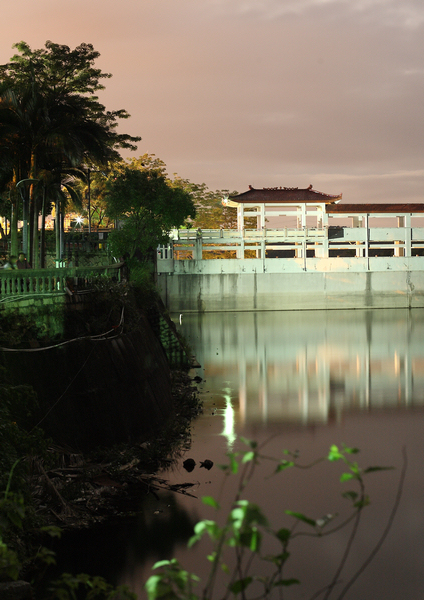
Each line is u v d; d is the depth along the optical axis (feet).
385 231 365.40
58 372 70.44
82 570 47.80
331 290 363.35
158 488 67.72
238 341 231.30
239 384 143.84
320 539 56.80
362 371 163.53
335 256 399.65
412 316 322.75
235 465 11.97
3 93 161.79
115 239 218.38
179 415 106.63
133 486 67.67
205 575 48.93
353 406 119.24
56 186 194.29
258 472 76.13
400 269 365.20
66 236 232.32
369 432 98.43
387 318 314.14
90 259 217.77
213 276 356.59
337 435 96.32
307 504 65.31
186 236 359.46
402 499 66.80
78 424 70.85
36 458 55.26
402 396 129.49
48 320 71.72
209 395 130.11
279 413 112.68
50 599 15.24
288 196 375.25
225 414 111.34
